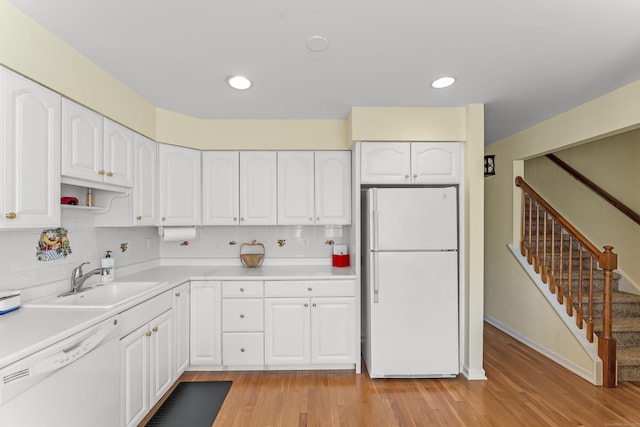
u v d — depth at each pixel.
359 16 1.48
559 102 2.54
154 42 1.70
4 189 1.38
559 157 4.02
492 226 3.93
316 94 2.41
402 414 2.16
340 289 2.78
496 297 3.88
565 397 2.35
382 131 2.68
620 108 2.24
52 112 1.63
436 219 2.62
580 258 2.76
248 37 1.65
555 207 4.05
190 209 2.88
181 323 2.60
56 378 1.34
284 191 3.01
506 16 1.48
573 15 1.47
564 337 2.86
